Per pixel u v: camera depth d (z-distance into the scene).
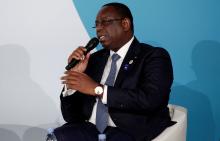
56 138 2.65
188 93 3.71
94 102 2.83
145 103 2.49
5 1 3.75
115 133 2.64
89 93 2.53
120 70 2.71
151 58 2.67
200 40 3.62
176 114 2.96
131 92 2.52
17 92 3.89
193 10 3.59
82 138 2.65
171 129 2.69
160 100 2.54
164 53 2.73
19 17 3.77
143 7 3.64
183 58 3.66
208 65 3.64
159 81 2.55
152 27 3.66
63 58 3.81
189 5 3.58
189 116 3.74
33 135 3.98
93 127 2.79
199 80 3.68
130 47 2.78
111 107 2.69
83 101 2.92
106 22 2.69
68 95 2.87
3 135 3.99
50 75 3.85
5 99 3.91
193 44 3.63
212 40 3.60
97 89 2.52
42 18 3.76
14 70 3.85
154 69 2.60
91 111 2.84
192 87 3.70
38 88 3.88
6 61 3.84
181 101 3.73
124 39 2.75
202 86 3.69
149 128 2.61
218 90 3.67
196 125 3.76
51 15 3.75
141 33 3.69
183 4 3.59
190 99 3.72
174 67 3.69
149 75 2.59
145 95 2.51
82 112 2.92
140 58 2.70
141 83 2.64
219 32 3.58
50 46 3.80
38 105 3.91
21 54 3.82
